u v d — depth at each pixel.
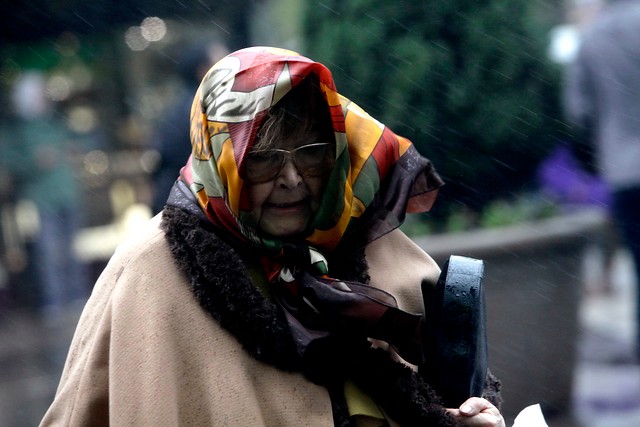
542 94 13.84
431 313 6.15
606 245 13.91
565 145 13.84
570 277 13.24
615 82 13.38
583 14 13.55
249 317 5.62
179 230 5.75
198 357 5.62
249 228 5.77
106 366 5.74
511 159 13.88
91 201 19.11
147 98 18.80
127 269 5.76
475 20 13.55
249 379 5.64
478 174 13.88
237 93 5.67
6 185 17.88
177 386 5.57
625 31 13.24
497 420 6.08
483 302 6.25
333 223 5.89
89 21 18.11
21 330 16.72
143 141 18.81
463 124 13.74
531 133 13.84
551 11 13.90
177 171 14.92
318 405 5.74
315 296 5.78
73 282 17.81
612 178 13.48
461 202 13.95
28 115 18.20
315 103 5.82
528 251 13.23
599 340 14.25
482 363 6.32
